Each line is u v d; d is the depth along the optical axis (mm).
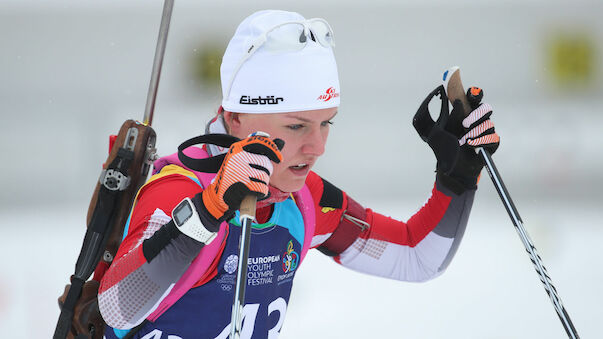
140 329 7141
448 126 8422
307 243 7926
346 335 15359
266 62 6941
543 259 20250
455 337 15344
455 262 20219
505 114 28375
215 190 6086
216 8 27250
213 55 27188
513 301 17328
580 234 22281
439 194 8516
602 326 15773
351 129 26969
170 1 8289
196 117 27031
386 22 27406
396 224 8914
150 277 6266
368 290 18094
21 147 25094
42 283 17766
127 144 7664
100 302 6582
